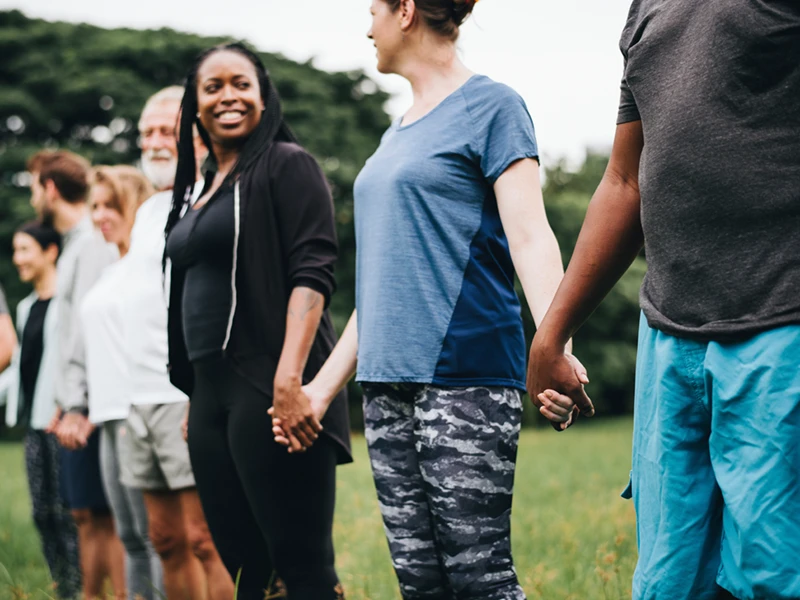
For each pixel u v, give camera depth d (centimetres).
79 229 552
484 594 247
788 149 175
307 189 317
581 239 211
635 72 196
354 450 1373
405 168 259
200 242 314
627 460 1162
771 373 172
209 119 326
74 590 518
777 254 175
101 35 3005
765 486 172
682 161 183
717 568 186
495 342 255
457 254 255
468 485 247
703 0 186
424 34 270
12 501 930
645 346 198
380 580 429
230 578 337
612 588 369
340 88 3045
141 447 385
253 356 308
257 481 303
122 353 422
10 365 589
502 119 258
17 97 2817
